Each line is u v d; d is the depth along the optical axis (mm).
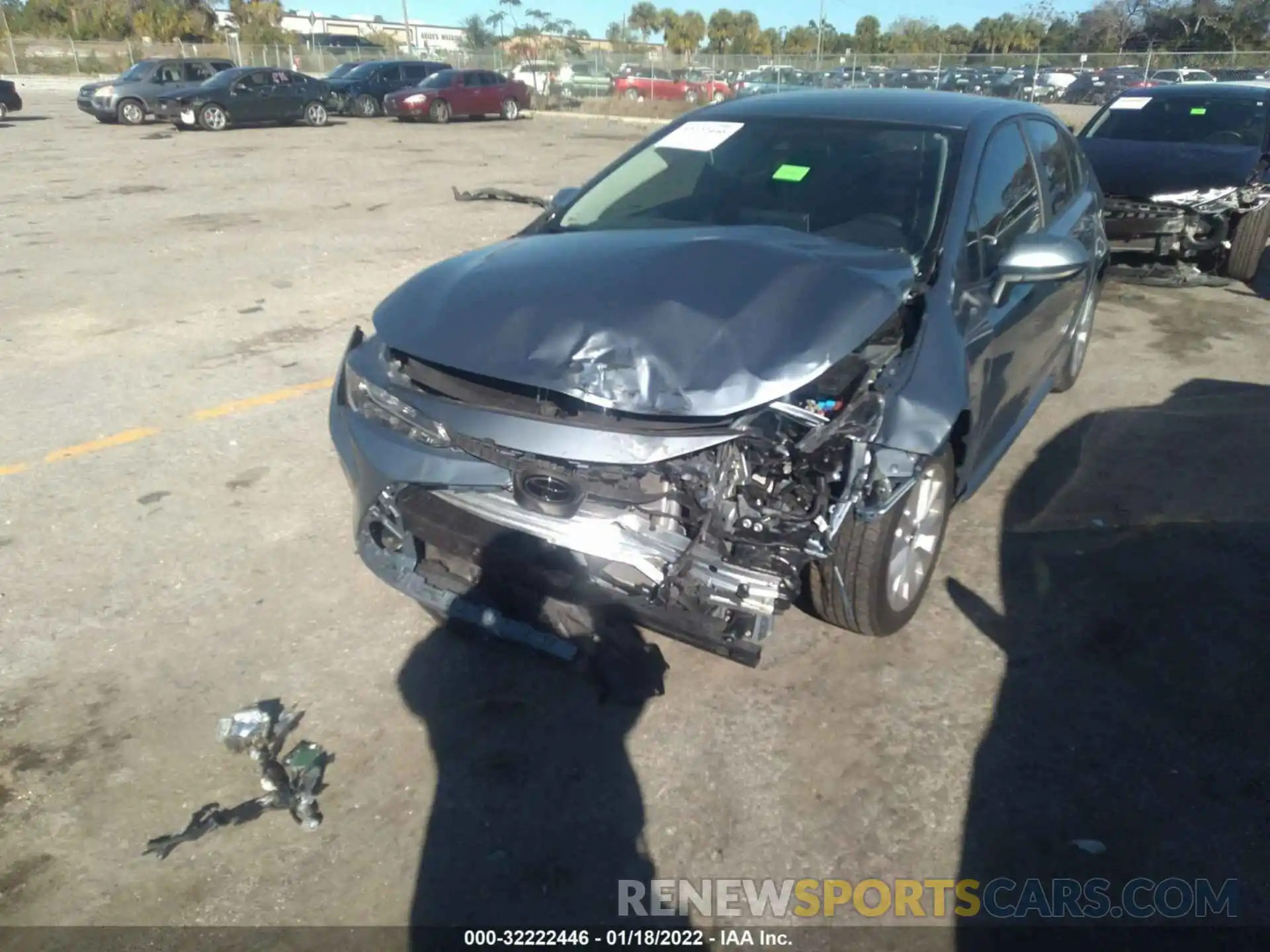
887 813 2742
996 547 4102
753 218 3816
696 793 2803
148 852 2607
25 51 48562
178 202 12234
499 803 2770
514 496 2766
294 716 3092
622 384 2635
